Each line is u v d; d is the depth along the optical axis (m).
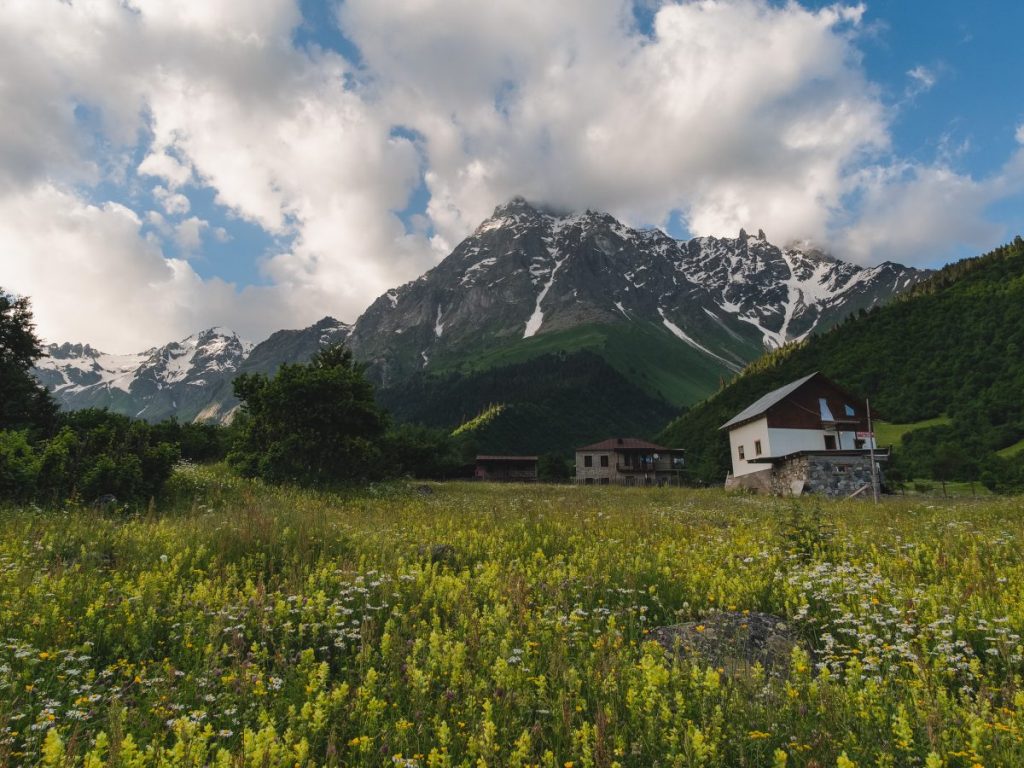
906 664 5.46
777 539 12.49
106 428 21.89
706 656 5.80
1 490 16.64
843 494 40.97
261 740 3.72
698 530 14.68
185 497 20.50
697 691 4.75
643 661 4.98
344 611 6.85
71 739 3.75
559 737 4.34
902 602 7.25
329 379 31.80
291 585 7.96
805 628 6.98
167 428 42.41
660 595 8.38
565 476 108.31
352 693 4.96
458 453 102.44
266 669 5.77
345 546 11.04
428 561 9.70
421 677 4.84
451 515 17.66
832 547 11.88
